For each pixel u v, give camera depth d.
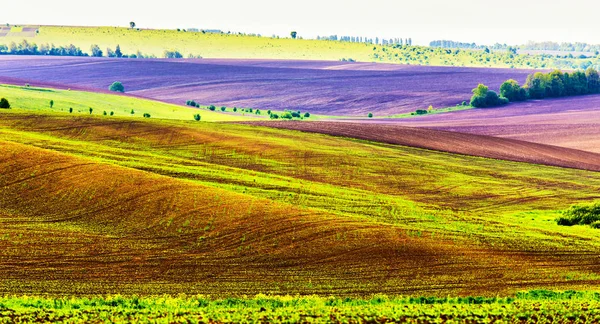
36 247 88.69
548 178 171.12
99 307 66.44
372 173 161.62
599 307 70.69
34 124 183.50
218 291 77.19
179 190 115.88
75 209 104.81
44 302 67.75
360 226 102.94
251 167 157.00
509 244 99.12
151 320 62.75
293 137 196.62
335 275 83.88
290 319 64.50
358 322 64.81
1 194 109.19
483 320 66.38
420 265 88.25
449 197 145.75
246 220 102.88
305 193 127.81
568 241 103.06
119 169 125.94
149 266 84.50
